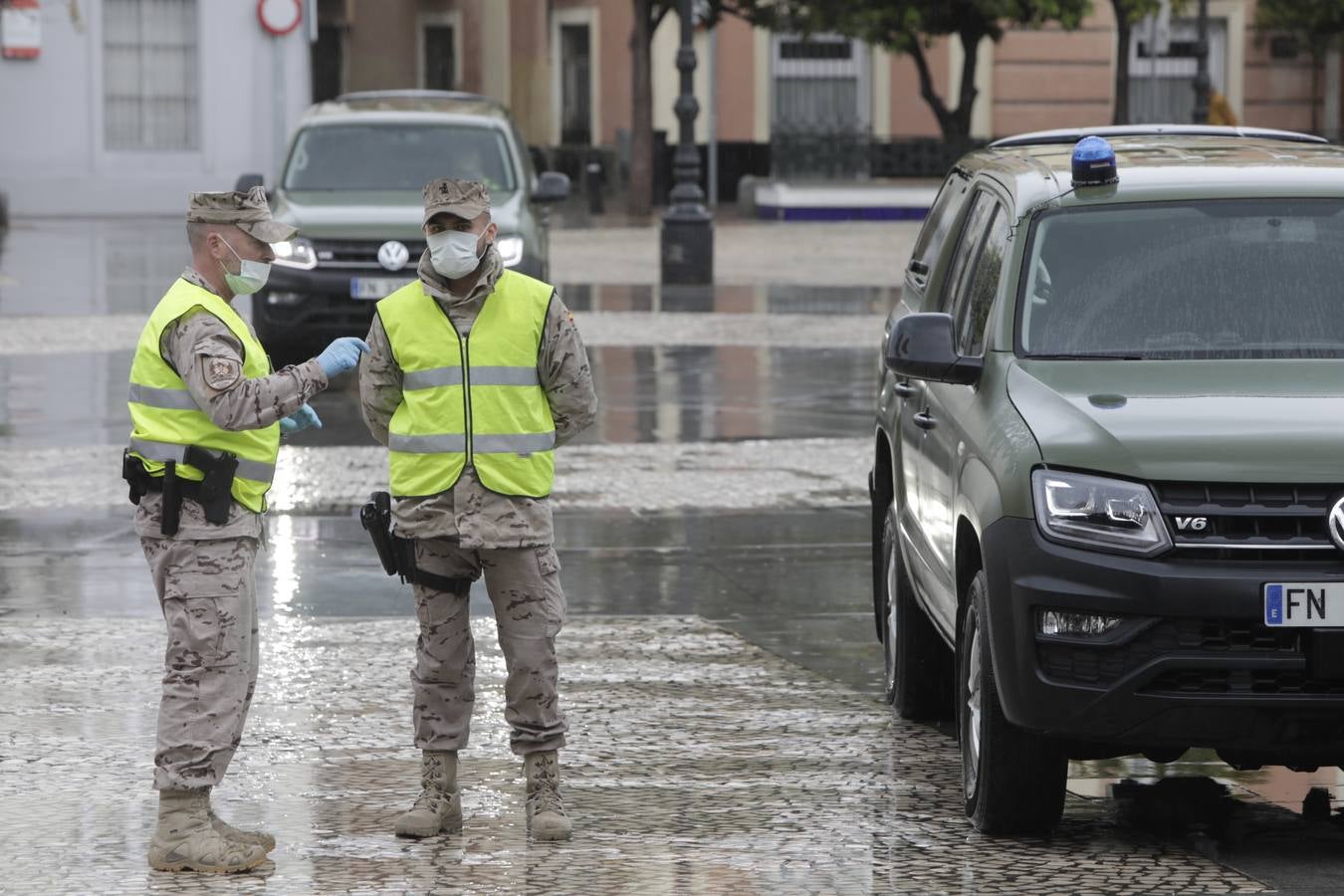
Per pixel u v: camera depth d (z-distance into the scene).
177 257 86.81
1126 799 18.86
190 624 16.62
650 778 19.38
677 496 35.50
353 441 41.41
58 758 19.88
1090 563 16.20
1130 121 125.38
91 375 50.25
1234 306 18.70
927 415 20.17
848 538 32.06
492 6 149.00
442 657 17.48
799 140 125.75
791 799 18.64
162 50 113.25
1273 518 16.19
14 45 110.94
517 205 51.47
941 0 110.06
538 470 17.27
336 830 17.69
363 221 49.72
